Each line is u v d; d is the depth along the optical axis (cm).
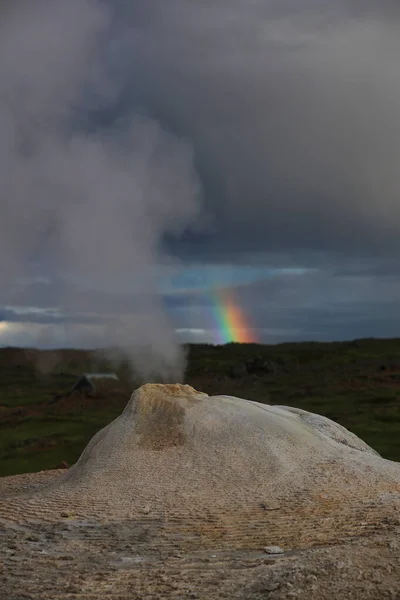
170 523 1173
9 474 2334
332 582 766
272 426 1556
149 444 1537
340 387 4812
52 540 1102
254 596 765
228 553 997
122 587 841
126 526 1168
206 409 1605
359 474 1417
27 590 841
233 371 5728
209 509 1242
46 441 2962
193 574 886
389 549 875
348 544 944
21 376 6494
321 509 1210
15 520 1241
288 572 816
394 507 1197
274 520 1161
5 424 3638
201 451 1491
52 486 1539
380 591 735
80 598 804
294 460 1463
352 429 3017
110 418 3791
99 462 1512
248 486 1361
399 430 2942
